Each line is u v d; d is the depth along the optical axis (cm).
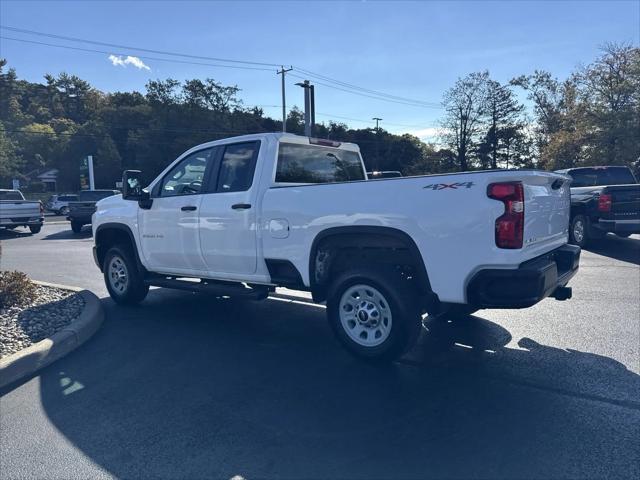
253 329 614
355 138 7712
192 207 610
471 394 413
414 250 441
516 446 330
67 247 1600
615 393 411
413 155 7788
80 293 756
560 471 301
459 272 421
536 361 488
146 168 6450
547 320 627
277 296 797
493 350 522
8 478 309
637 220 1154
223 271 598
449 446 332
